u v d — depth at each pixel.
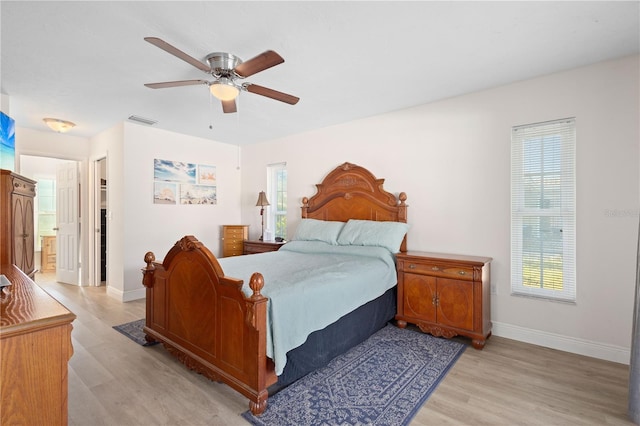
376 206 3.82
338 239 3.74
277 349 1.82
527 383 2.18
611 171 2.52
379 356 2.57
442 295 2.92
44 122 4.14
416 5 1.81
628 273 2.45
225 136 4.93
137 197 4.27
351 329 2.57
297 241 4.02
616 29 2.06
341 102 3.43
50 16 1.90
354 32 2.09
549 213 2.81
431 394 2.04
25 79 2.79
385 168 3.81
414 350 2.68
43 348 1.01
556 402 1.96
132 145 4.21
